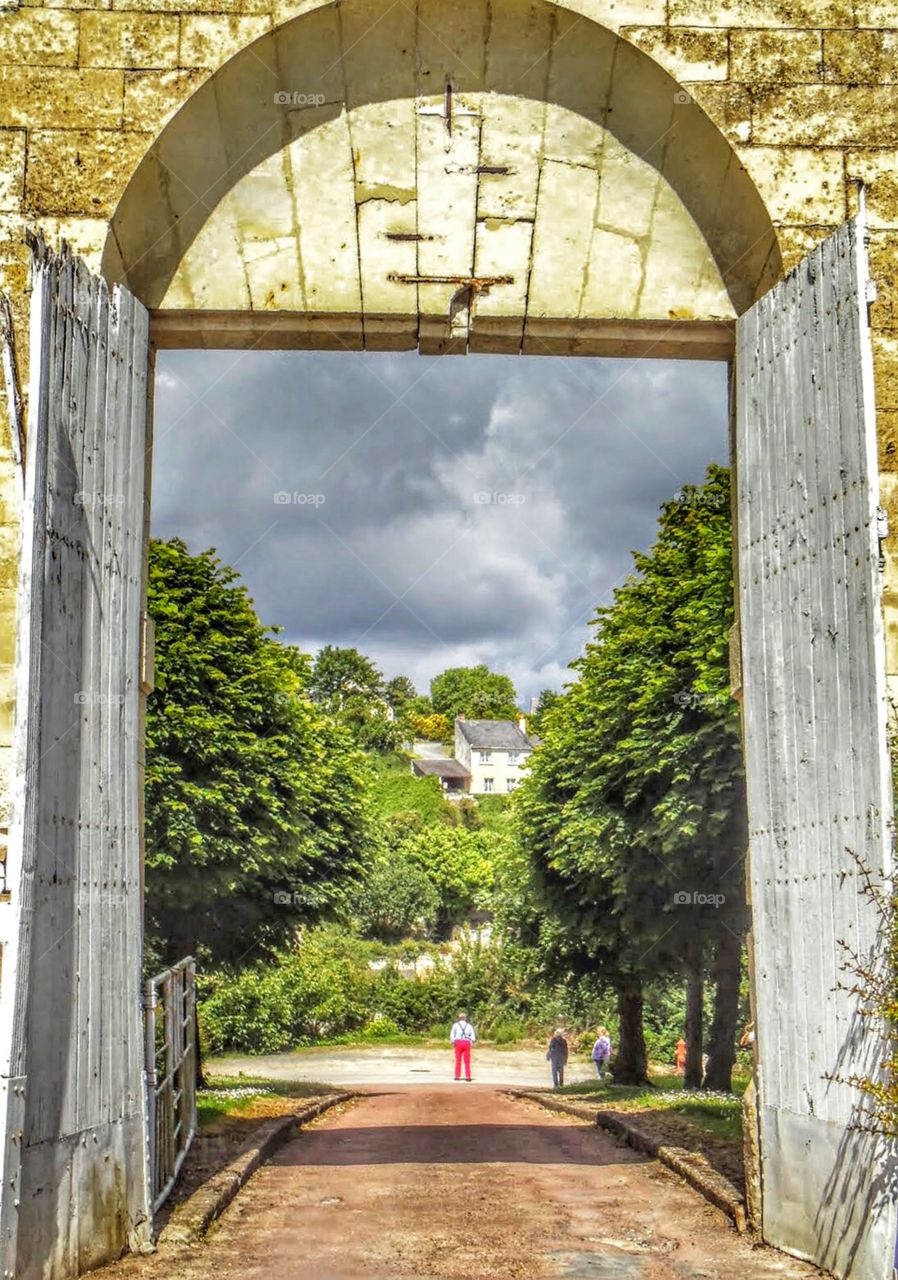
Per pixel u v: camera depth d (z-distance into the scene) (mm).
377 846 28406
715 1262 6961
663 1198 8953
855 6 8273
